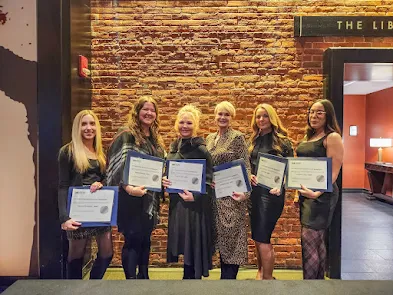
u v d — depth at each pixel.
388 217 6.29
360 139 9.60
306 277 2.70
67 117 3.11
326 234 3.40
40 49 3.02
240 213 2.63
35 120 3.09
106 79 3.66
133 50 3.65
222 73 3.64
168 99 3.66
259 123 2.78
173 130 3.66
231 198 2.61
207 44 3.63
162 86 3.66
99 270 2.65
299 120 3.63
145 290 1.74
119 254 3.64
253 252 3.62
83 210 2.45
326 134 2.66
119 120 3.67
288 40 3.61
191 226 2.48
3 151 3.13
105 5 3.63
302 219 2.74
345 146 9.65
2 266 3.19
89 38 3.61
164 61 3.65
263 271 2.82
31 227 3.15
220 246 2.61
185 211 2.50
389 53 3.38
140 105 2.55
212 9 3.62
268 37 3.62
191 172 2.51
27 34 3.05
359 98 9.60
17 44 3.06
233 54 3.63
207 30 3.63
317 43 3.60
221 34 3.63
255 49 3.62
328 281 1.84
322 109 2.65
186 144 2.58
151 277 3.42
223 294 1.69
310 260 2.68
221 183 2.60
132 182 2.49
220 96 3.65
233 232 2.60
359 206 7.41
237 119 3.65
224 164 2.59
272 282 1.83
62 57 3.01
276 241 3.65
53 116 3.02
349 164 9.62
